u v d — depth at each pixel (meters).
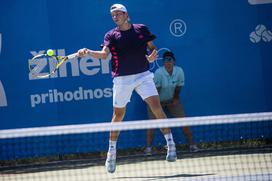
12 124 14.91
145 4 15.16
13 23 14.80
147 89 12.16
